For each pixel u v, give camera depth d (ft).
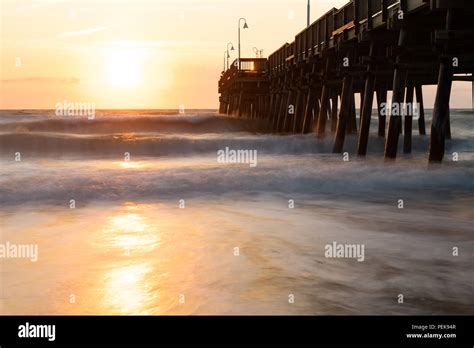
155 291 19.02
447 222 30.60
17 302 18.03
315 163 57.77
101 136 93.15
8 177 46.60
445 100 41.70
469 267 21.56
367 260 22.74
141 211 34.91
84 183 44.39
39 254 24.13
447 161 57.31
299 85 89.97
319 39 73.31
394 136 49.88
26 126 130.72
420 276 20.43
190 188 43.60
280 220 31.71
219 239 26.89
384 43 52.80
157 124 139.23
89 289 19.26
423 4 38.45
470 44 46.62
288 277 20.52
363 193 41.52
